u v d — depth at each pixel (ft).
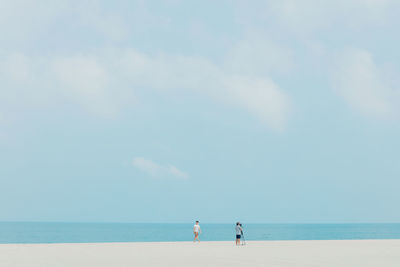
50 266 67.72
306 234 486.38
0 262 74.02
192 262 74.64
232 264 71.41
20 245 128.06
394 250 108.99
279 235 441.27
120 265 69.36
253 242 155.63
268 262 75.15
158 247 118.83
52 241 309.42
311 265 70.64
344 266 69.41
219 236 421.59
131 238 374.22
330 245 133.39
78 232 588.09
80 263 72.54
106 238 376.68
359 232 591.78
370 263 74.59
